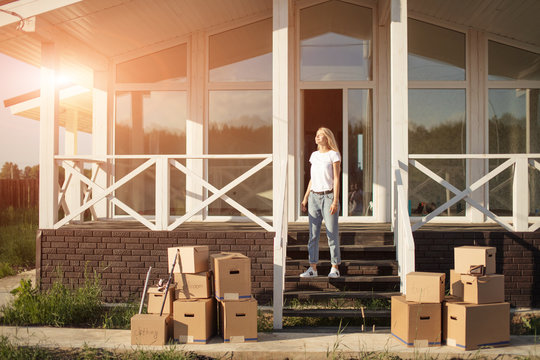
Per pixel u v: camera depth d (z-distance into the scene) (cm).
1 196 1427
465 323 412
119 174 774
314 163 538
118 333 467
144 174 770
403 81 564
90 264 588
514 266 560
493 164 739
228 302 434
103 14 611
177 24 711
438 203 739
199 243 577
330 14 755
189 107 763
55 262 592
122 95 779
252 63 761
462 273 443
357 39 752
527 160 562
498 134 745
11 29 584
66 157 605
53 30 614
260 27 759
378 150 737
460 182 740
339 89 750
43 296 536
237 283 438
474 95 742
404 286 520
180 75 772
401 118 565
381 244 601
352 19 754
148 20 668
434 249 569
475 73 741
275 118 553
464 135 745
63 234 593
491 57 750
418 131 747
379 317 497
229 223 710
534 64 748
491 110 748
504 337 427
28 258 890
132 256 583
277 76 554
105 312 547
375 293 516
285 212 577
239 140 759
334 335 458
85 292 548
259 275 568
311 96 753
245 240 572
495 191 736
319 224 536
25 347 424
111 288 584
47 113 612
